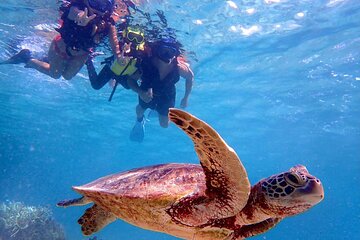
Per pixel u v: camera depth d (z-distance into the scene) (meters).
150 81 10.96
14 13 14.05
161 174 3.53
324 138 36.75
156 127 34.62
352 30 15.35
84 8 9.85
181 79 19.94
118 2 12.12
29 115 34.41
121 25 12.84
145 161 69.94
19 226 15.34
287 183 2.82
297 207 2.88
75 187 3.83
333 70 19.36
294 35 15.80
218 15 13.74
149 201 3.18
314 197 2.74
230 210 2.97
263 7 13.37
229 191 2.79
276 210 2.97
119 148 53.75
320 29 15.20
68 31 10.12
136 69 10.55
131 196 3.25
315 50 17.22
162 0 12.44
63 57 11.27
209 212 3.03
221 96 24.25
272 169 71.31
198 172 3.55
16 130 45.06
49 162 85.06
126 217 3.66
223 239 3.48
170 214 3.23
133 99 24.81
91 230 5.17
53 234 15.87
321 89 22.25
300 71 19.69
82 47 10.52
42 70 13.23
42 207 17.20
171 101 11.98
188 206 3.08
